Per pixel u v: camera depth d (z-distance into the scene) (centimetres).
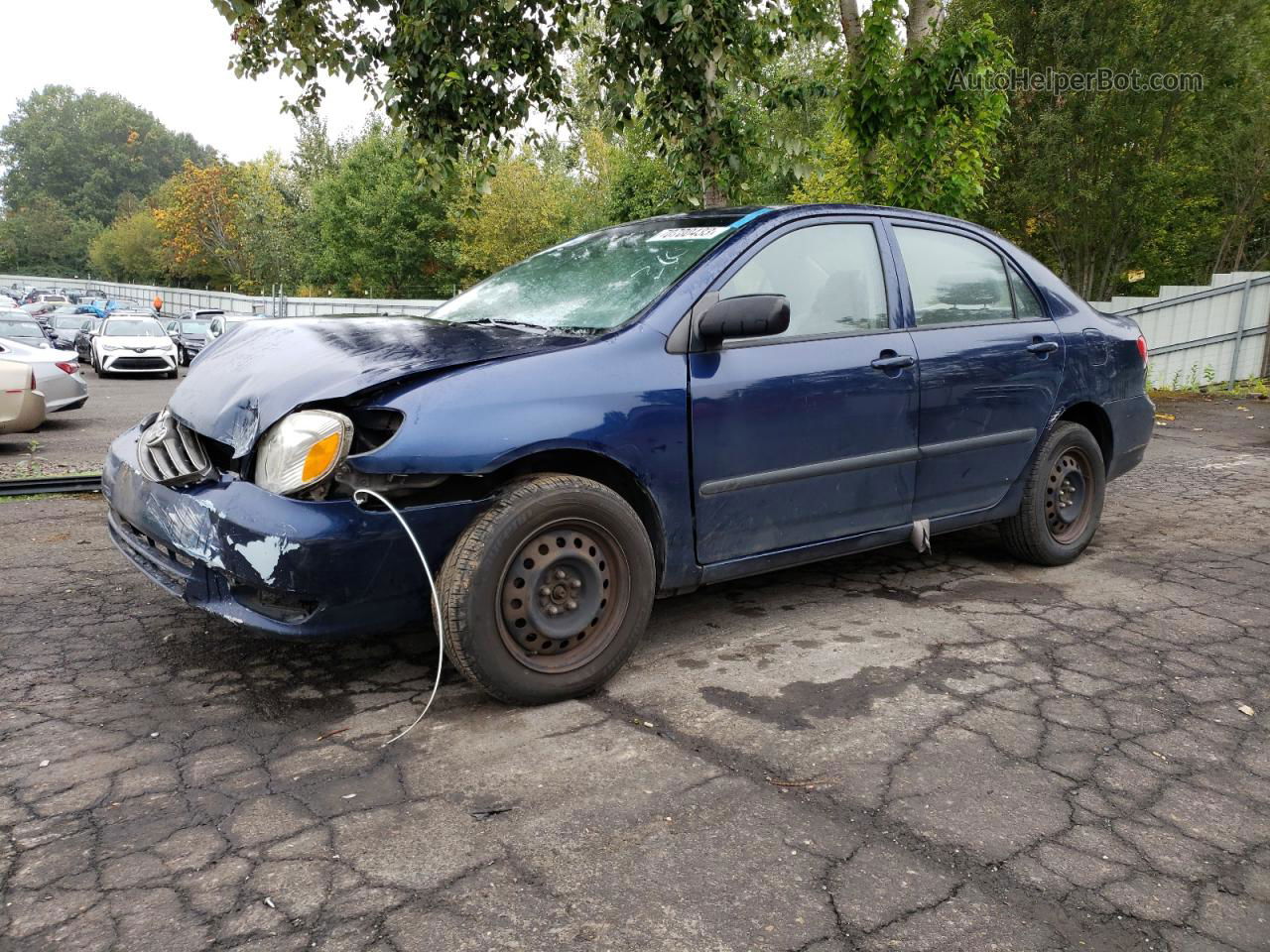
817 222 377
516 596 292
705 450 326
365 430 280
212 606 288
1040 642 365
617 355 311
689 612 402
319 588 268
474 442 277
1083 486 475
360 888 207
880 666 338
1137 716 298
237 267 5556
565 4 778
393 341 314
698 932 193
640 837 228
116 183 12756
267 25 787
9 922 195
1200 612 402
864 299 382
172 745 276
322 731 286
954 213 886
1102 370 469
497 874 213
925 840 227
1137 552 500
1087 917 199
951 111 857
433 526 280
